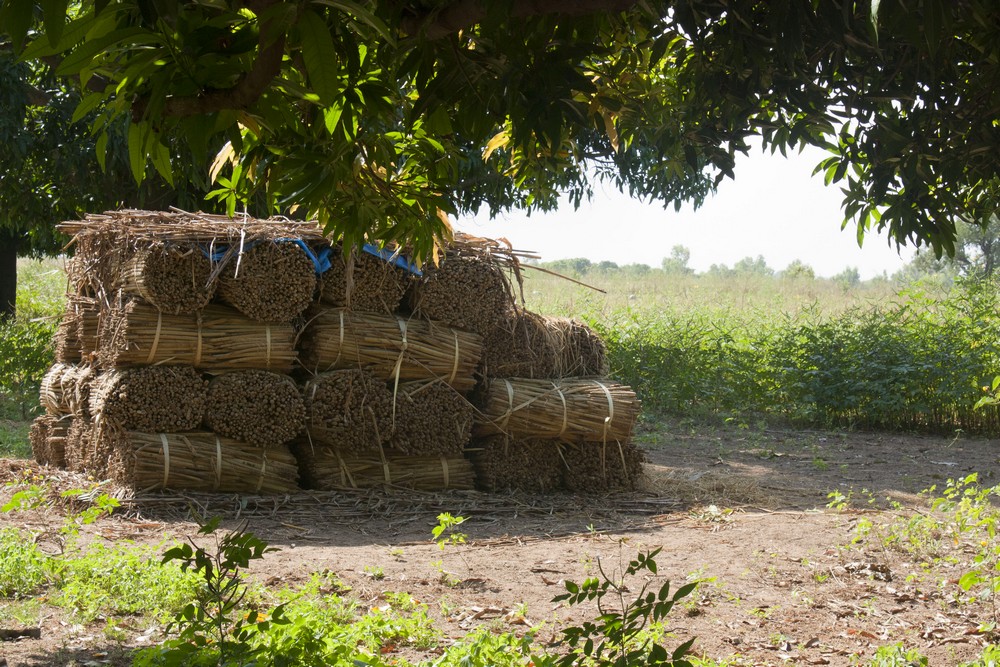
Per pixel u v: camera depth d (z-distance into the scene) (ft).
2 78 40.04
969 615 18.17
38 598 17.66
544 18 9.37
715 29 10.78
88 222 30.27
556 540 24.52
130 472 26.07
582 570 21.11
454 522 23.29
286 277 27.07
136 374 26.27
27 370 51.24
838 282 112.47
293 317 27.68
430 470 29.43
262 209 44.34
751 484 32.37
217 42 7.63
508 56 9.44
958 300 51.57
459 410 29.48
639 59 12.88
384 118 9.84
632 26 11.88
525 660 14.60
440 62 10.05
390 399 28.50
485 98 9.83
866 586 20.04
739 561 21.99
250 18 7.68
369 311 28.73
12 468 32.01
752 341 54.75
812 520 26.86
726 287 95.96
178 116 7.75
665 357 53.57
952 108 11.03
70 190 47.88
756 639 16.75
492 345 30.50
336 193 10.89
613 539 24.59
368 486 28.84
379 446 28.43
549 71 9.45
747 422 50.47
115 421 26.14
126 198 47.57
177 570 17.84
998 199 13.48
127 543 21.81
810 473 36.04
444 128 10.10
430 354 28.91
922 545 22.99
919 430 47.85
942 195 11.73
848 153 12.44
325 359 28.17
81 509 25.52
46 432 34.12
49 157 44.42
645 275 119.44
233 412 26.99
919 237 11.87
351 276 27.76
